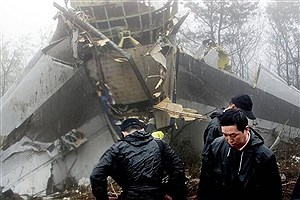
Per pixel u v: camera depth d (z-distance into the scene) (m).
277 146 11.05
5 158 11.09
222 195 3.60
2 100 11.30
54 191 10.40
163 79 9.59
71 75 10.11
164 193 4.39
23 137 10.92
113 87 9.85
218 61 11.46
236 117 3.33
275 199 3.47
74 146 10.39
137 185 4.21
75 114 10.32
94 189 4.23
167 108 9.80
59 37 10.25
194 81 10.83
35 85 10.66
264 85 11.70
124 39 9.68
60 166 10.50
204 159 3.71
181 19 9.96
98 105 10.09
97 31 9.28
